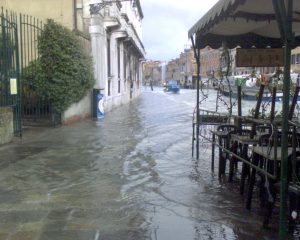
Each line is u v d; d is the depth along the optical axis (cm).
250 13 749
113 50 2556
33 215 609
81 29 1986
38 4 1925
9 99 1224
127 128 1596
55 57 1557
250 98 2688
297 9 716
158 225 575
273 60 953
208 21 704
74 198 693
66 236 532
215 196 709
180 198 697
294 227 561
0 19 1373
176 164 951
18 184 778
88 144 1209
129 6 3456
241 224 582
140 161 980
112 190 740
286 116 467
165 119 1966
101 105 1962
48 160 984
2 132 1169
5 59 1188
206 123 1005
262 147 633
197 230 559
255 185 741
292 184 517
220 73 1156
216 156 1039
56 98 1582
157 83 14788
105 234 540
